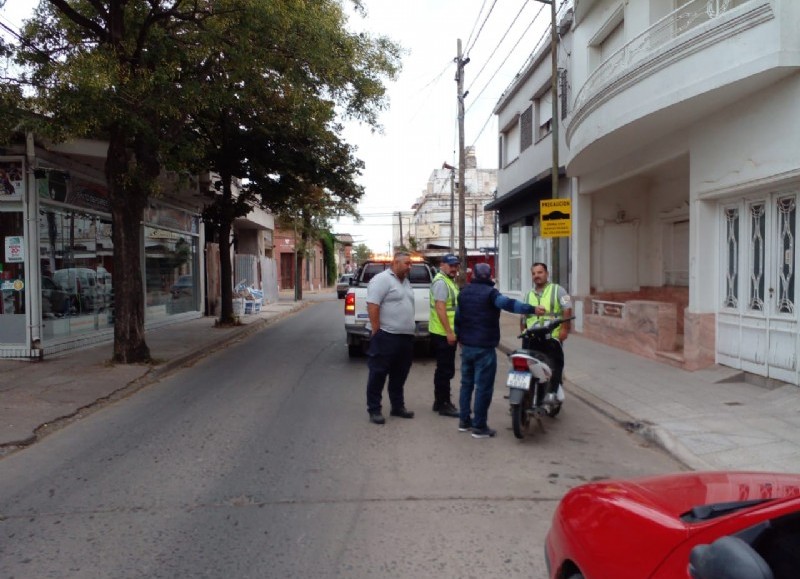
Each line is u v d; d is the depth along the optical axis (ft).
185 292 70.44
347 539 14.55
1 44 31.96
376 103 43.83
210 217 61.87
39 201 40.09
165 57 34.55
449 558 13.61
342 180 58.49
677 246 45.96
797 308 26.66
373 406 25.40
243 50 34.19
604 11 44.65
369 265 45.85
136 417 26.66
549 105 60.03
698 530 7.82
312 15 36.73
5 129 31.94
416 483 18.28
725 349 31.96
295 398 29.94
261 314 81.41
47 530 15.19
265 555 13.76
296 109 43.39
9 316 39.55
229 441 22.70
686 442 21.50
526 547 14.15
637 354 40.09
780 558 7.34
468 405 23.91
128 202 37.35
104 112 31.09
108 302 50.75
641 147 39.42
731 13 26.58
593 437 23.43
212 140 51.98
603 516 9.42
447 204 216.13
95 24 35.12
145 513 16.17
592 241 51.16
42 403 28.30
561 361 25.39
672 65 29.81
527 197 66.33
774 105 26.61
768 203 28.48
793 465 19.12
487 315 22.95
